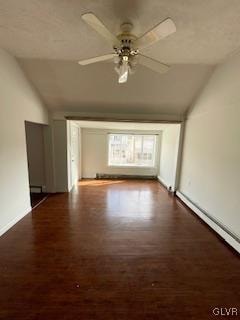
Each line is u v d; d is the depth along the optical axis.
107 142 6.14
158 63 2.00
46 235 2.66
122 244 2.48
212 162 3.10
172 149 4.97
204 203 3.35
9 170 2.75
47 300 1.61
